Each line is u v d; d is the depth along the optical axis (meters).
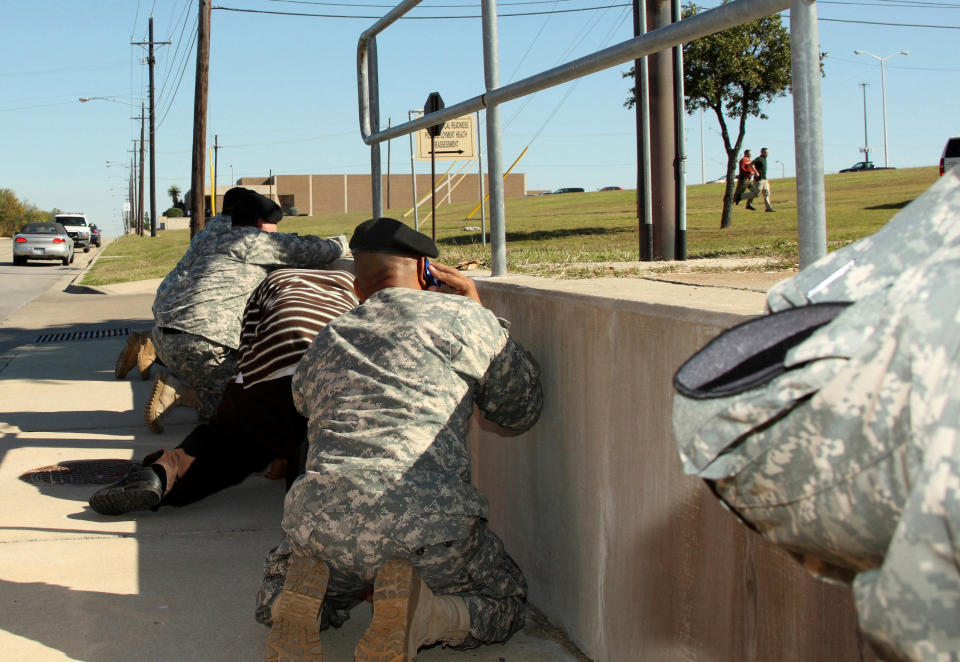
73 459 5.14
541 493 3.06
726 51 14.32
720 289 2.80
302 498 2.53
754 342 1.27
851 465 1.07
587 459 2.71
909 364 1.04
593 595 2.72
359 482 2.47
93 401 6.81
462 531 2.51
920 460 1.00
